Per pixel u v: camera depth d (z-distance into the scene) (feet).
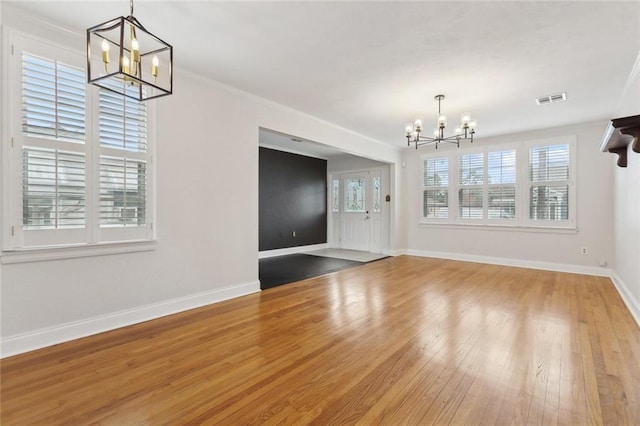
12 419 5.17
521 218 18.29
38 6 7.22
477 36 8.30
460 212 20.68
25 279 7.56
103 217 8.76
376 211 24.89
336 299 11.97
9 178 7.28
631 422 5.06
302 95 12.71
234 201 12.23
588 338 8.32
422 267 18.33
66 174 8.09
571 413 5.29
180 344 8.03
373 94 12.52
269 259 21.33
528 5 6.99
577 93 12.17
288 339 8.34
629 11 7.13
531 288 13.52
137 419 5.19
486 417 5.21
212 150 11.47
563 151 16.98
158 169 9.98
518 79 10.96
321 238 27.09
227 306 11.12
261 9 7.23
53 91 7.88
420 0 6.88
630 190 11.06
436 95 12.53
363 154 19.44
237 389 6.05
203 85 11.15
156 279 9.97
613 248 15.49
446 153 21.25
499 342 8.11
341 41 8.63
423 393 5.90
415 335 8.57
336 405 5.55
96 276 8.70
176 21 7.73
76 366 6.89
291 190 24.35
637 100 9.83
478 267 18.20
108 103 8.83
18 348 7.44
